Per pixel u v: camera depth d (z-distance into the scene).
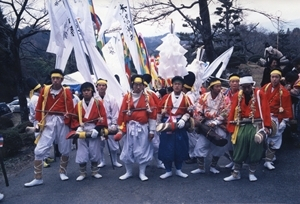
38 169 5.86
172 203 4.86
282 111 5.95
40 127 5.73
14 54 15.15
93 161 5.99
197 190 5.28
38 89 6.87
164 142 5.78
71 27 6.93
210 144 5.91
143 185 5.62
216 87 5.69
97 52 7.37
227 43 19.50
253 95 5.28
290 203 4.66
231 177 5.61
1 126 13.56
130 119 5.78
